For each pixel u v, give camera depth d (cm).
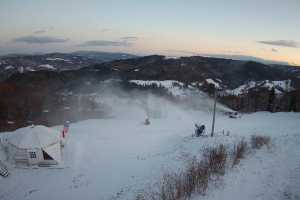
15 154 2039
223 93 8038
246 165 1612
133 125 3881
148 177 1689
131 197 1398
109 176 1850
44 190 1650
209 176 1455
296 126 3284
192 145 2373
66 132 2925
